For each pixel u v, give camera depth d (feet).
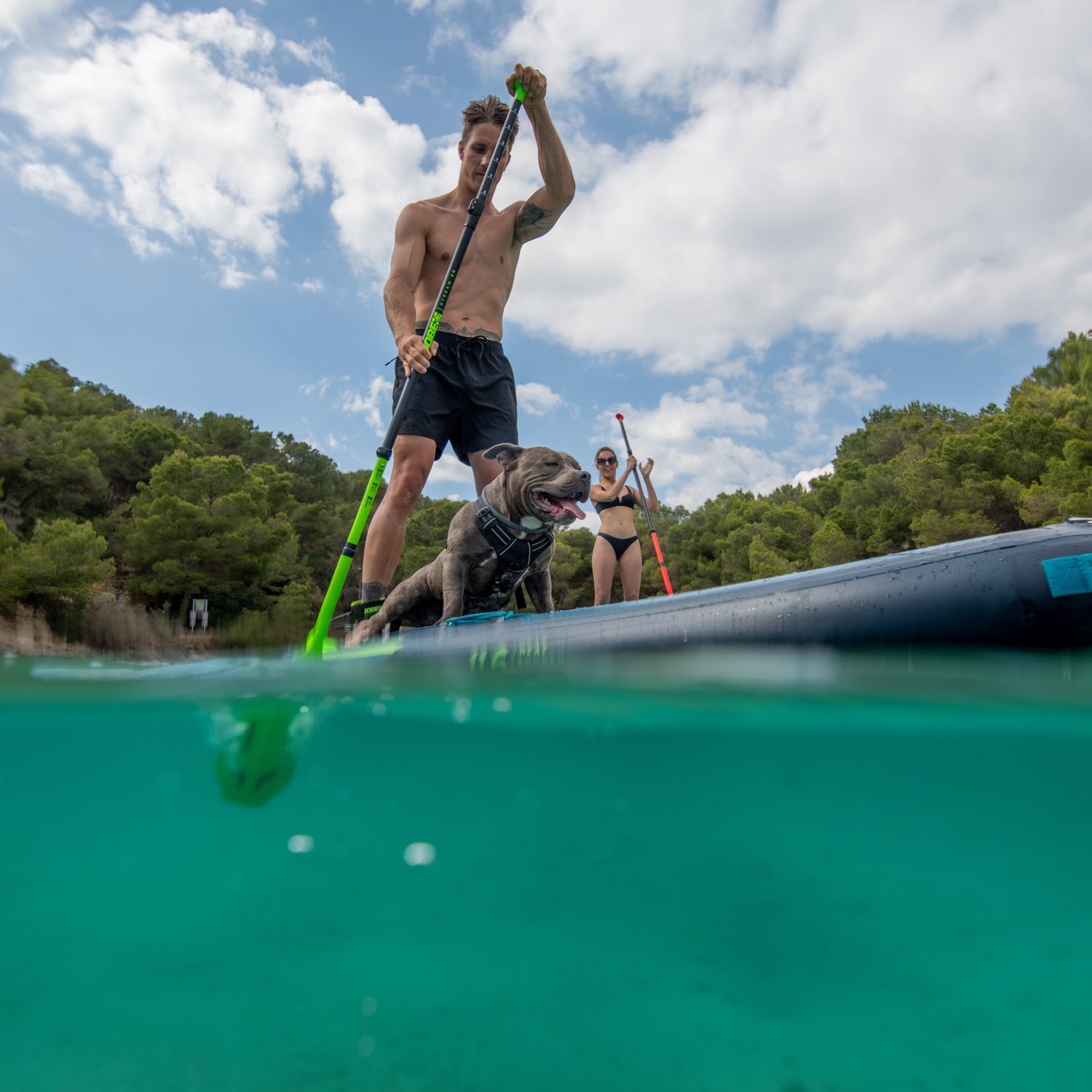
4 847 3.75
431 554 95.61
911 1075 2.31
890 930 3.02
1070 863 3.60
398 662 6.76
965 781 4.19
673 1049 2.41
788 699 4.63
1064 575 6.20
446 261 13.87
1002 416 95.14
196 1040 2.52
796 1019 2.59
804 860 3.61
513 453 13.00
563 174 13.57
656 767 4.30
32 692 5.05
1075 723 4.18
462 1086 2.32
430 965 2.82
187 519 77.51
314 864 3.49
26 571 47.50
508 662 6.49
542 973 2.81
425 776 4.25
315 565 103.76
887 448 124.26
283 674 6.12
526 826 3.94
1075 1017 2.54
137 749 4.30
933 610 6.24
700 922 3.08
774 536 94.99
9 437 77.36
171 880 3.33
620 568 25.39
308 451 142.51
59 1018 2.60
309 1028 2.58
